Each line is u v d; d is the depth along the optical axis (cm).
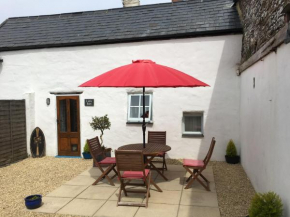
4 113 739
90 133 814
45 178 615
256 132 489
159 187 536
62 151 845
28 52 849
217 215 408
